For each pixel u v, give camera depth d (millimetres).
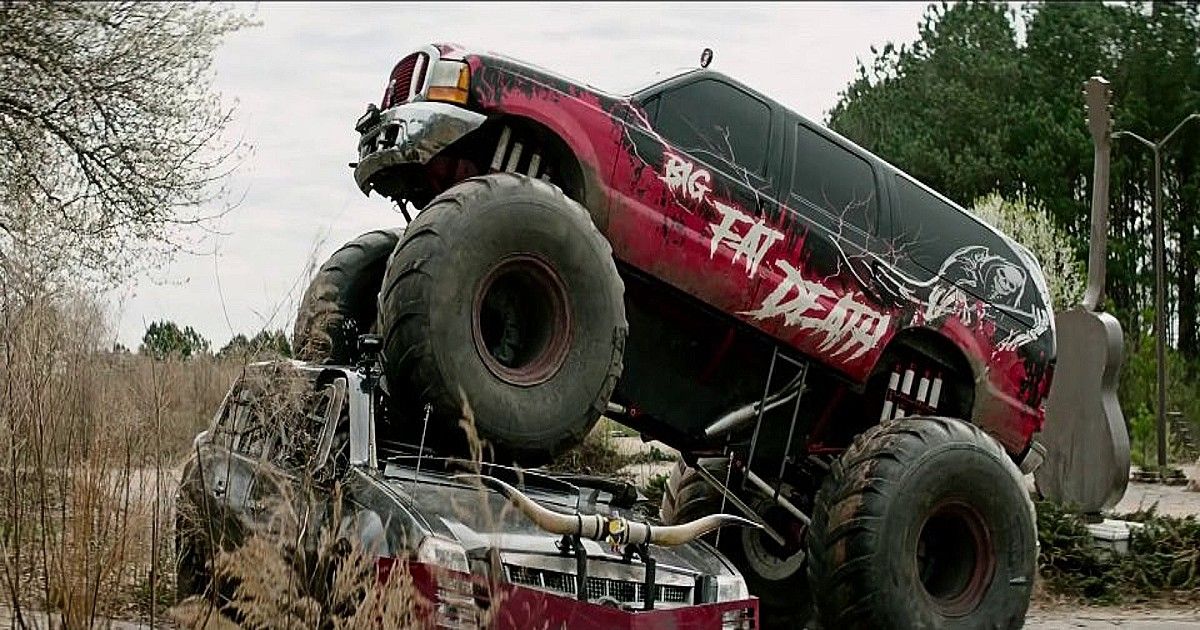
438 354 7441
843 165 9508
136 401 6941
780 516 9977
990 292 10000
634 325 9102
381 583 6309
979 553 9047
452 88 8266
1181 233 48312
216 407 8477
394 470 7152
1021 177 46312
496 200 7738
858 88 50156
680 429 9445
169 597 7504
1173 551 13016
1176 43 48594
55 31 13383
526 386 7754
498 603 5953
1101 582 12484
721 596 7082
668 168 8695
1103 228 15828
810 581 8812
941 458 8758
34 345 6523
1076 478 14695
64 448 6336
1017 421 10094
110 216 13734
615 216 8531
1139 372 32125
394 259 7645
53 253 7734
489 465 7250
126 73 14047
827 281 9188
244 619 6266
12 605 6242
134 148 14008
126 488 6344
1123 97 48500
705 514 10234
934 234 9805
